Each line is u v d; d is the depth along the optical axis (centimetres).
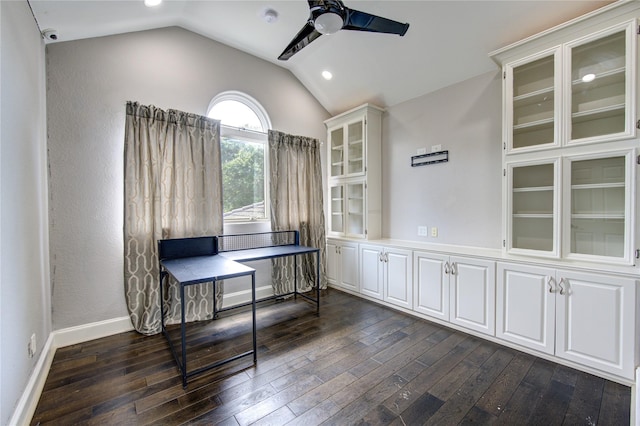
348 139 412
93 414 166
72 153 250
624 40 202
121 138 273
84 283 256
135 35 281
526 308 231
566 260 222
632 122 193
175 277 203
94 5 210
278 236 374
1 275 136
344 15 193
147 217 274
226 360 216
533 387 190
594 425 157
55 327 244
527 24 241
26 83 184
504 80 253
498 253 268
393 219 387
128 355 233
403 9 262
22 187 172
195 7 281
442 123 330
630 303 187
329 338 263
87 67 257
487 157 293
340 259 408
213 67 332
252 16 294
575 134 230
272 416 165
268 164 381
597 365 200
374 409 171
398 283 329
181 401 178
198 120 305
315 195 414
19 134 169
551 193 246
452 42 279
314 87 418
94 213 260
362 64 345
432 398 180
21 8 177
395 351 239
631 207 195
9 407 142
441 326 287
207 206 310
